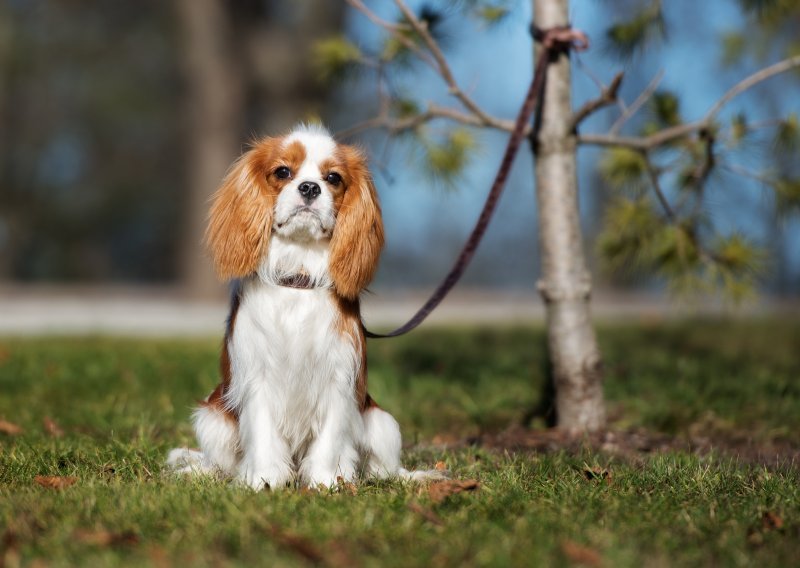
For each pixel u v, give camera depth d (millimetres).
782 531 4547
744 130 7418
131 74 39062
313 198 5527
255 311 5570
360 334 5805
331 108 27172
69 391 9094
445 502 4918
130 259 44906
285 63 25734
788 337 13461
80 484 5312
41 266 43469
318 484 5383
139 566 3863
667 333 14023
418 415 8242
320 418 5668
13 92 38969
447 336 14070
